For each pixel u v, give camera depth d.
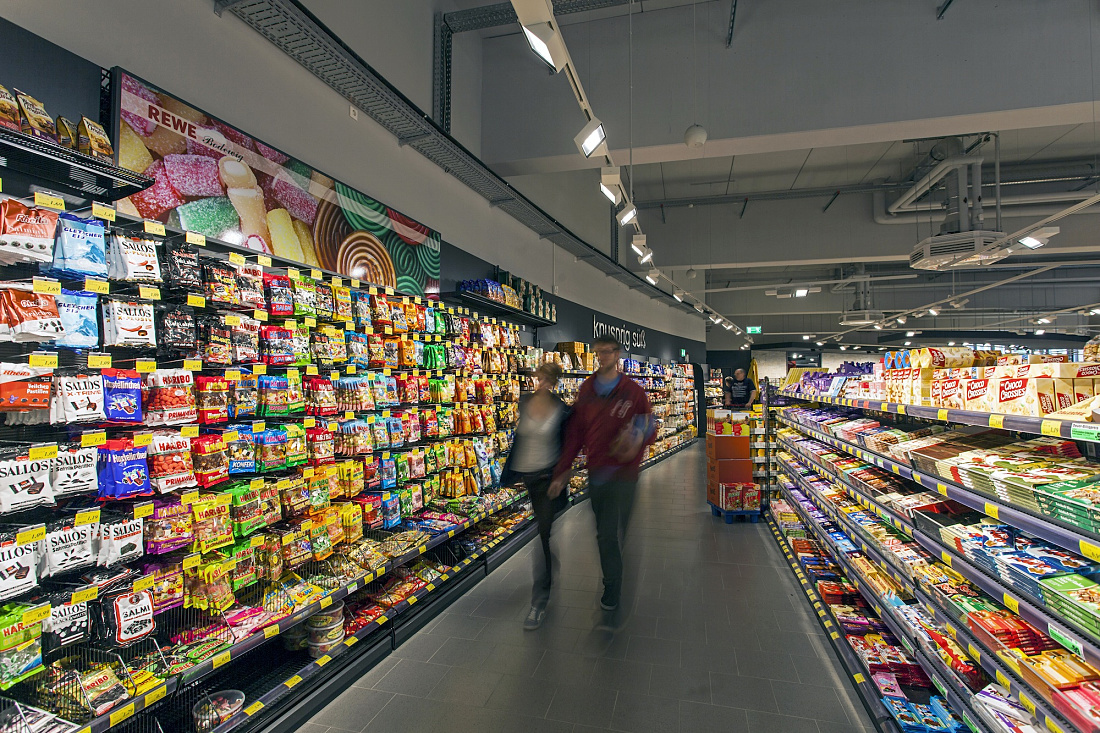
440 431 4.30
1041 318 14.89
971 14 5.13
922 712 2.42
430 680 3.00
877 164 9.97
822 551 4.76
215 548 2.42
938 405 2.55
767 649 3.37
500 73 6.16
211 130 2.76
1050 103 4.92
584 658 3.25
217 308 2.54
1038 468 1.96
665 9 5.82
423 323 4.20
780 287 13.31
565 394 7.28
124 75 2.36
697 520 6.76
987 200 9.34
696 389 19.72
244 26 3.06
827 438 4.28
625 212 5.31
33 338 1.77
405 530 3.87
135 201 2.38
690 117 5.69
